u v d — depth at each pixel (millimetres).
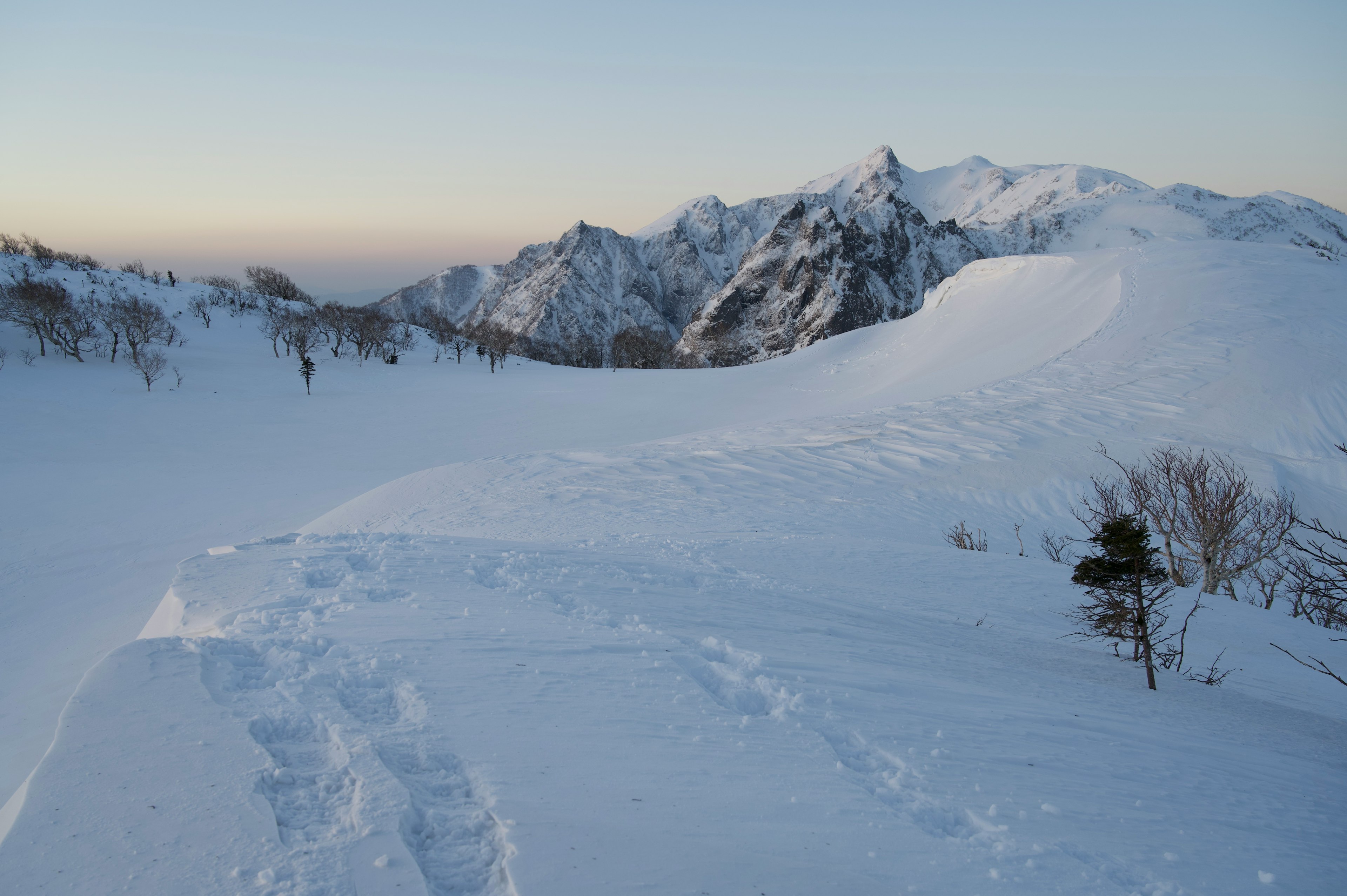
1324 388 32812
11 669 19688
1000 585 16453
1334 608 11367
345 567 9641
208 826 3469
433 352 121375
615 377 103562
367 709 5059
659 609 9344
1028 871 3865
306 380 83188
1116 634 11695
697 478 30734
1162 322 48750
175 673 5215
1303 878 4430
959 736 6008
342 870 3219
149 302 103562
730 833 3846
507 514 26938
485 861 3465
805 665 7398
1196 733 7906
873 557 18125
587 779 4250
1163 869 4219
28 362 79500
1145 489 19938
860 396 70688
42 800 3592
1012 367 56688
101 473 48250
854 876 3586
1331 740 8773
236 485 46625
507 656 6270
